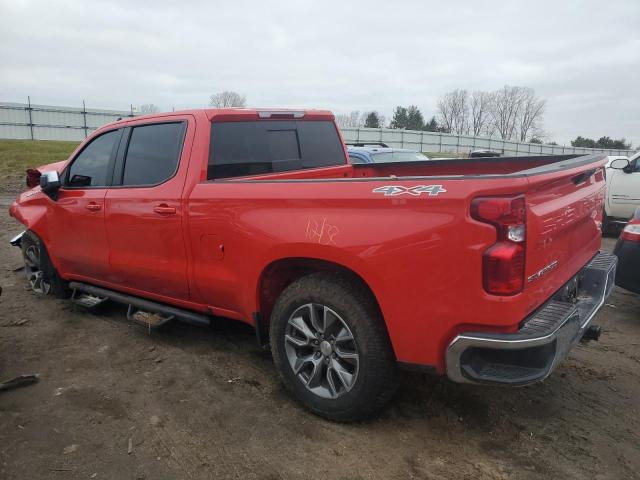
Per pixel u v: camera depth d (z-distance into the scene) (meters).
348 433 3.19
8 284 6.37
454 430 3.21
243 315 3.76
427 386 3.73
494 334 2.62
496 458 2.94
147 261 4.17
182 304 4.18
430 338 2.78
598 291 3.58
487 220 2.53
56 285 5.47
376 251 2.84
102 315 5.28
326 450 3.03
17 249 8.38
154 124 4.20
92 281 5.02
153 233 4.05
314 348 3.31
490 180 2.55
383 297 2.86
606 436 3.13
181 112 4.04
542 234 2.73
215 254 3.68
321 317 3.26
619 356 4.30
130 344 4.57
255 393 3.70
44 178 4.83
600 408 3.46
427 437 3.13
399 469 2.85
